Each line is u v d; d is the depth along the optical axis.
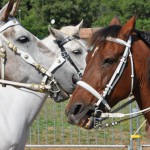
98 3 63.53
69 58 9.01
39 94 8.53
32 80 8.14
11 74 7.93
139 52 6.33
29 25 60.56
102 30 6.37
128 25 6.24
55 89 8.60
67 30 9.53
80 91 6.27
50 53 8.38
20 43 7.96
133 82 6.30
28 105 8.41
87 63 6.37
